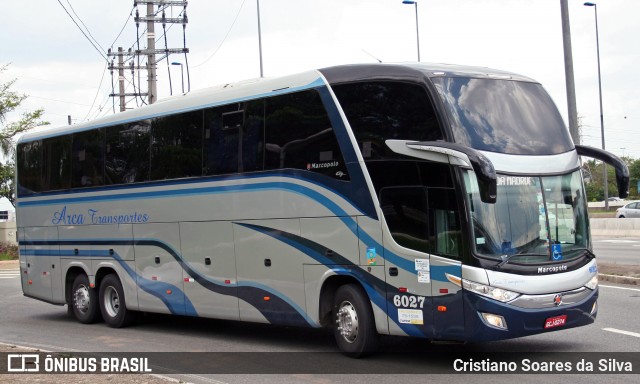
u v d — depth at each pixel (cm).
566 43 2158
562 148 1106
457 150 984
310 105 1189
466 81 1083
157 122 1484
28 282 1836
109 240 1600
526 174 1045
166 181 1451
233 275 1312
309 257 1178
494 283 984
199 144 1384
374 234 1090
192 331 1524
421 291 1037
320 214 1162
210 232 1354
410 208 1052
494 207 1011
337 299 1152
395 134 1077
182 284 1419
